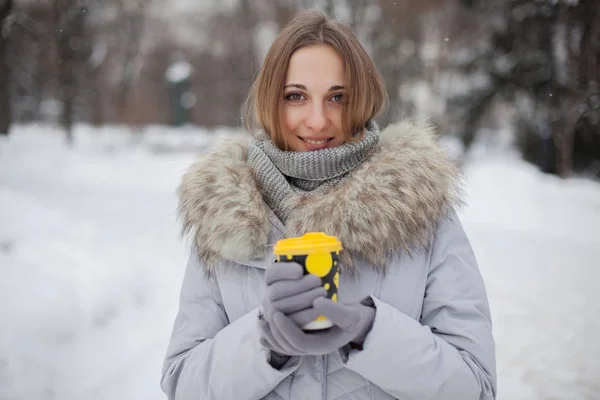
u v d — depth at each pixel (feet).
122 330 14.97
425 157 5.47
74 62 74.43
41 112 104.83
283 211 5.68
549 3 60.44
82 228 23.16
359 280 5.23
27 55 86.69
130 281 17.83
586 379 12.48
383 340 4.56
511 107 72.43
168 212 31.50
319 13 5.79
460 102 70.28
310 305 4.05
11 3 58.13
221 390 4.94
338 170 5.59
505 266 22.47
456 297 5.22
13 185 37.06
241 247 5.29
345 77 5.51
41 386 11.80
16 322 13.33
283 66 5.60
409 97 78.07
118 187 41.68
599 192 44.37
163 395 11.82
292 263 4.17
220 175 5.66
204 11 113.09
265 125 5.82
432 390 4.66
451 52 81.30
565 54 62.39
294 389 5.13
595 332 15.15
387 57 69.15
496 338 15.07
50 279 15.98
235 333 5.05
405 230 5.11
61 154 57.11
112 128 93.71
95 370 12.77
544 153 68.13
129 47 99.09
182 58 126.00
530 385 12.30
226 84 117.39
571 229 31.40
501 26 66.74
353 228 5.07
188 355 5.40
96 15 79.97
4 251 17.90
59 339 13.50
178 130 92.84
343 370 5.10
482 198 40.78
